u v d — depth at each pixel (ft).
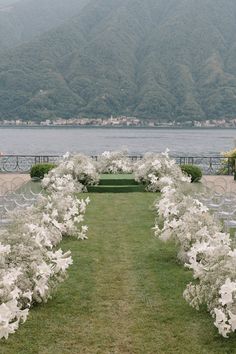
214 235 26.66
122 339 18.93
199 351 17.99
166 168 62.44
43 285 21.48
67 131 361.10
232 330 18.70
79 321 20.59
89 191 61.77
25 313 18.98
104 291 24.21
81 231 36.50
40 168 70.74
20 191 57.11
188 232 27.66
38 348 18.21
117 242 34.42
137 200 53.98
